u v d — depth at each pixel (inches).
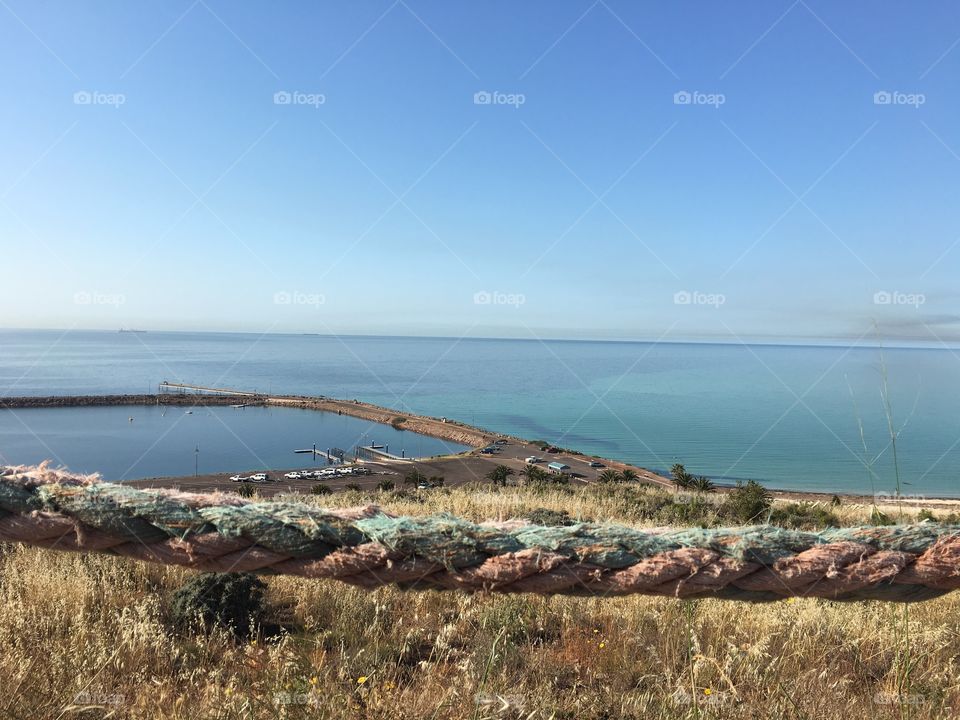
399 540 44.1
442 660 143.6
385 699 104.0
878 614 157.1
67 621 161.3
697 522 352.5
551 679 131.1
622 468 2652.6
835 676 125.7
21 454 3026.6
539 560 44.9
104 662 129.0
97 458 3046.3
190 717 105.7
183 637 157.6
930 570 47.3
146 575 197.0
